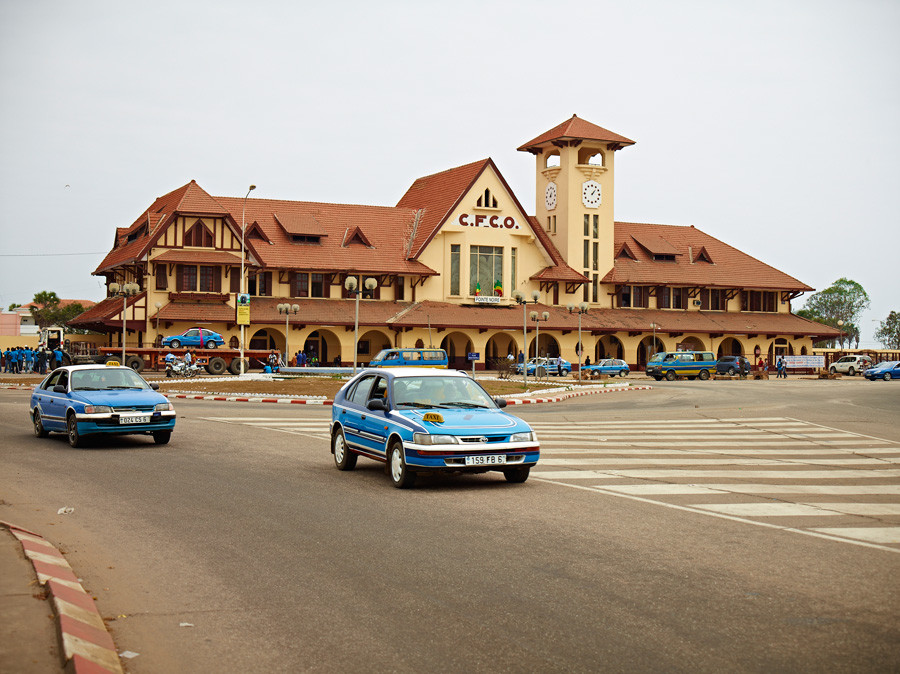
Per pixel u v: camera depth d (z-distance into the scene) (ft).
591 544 31.09
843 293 490.49
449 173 245.45
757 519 35.76
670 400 125.59
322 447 62.23
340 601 24.48
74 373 64.64
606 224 249.75
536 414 99.55
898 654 20.10
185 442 64.54
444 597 24.72
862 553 29.66
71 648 19.31
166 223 195.93
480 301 229.66
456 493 42.47
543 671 19.29
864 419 91.45
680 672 19.16
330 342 220.84
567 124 247.70
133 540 32.12
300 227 219.00
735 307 264.93
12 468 50.75
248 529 33.99
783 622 22.33
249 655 20.47
